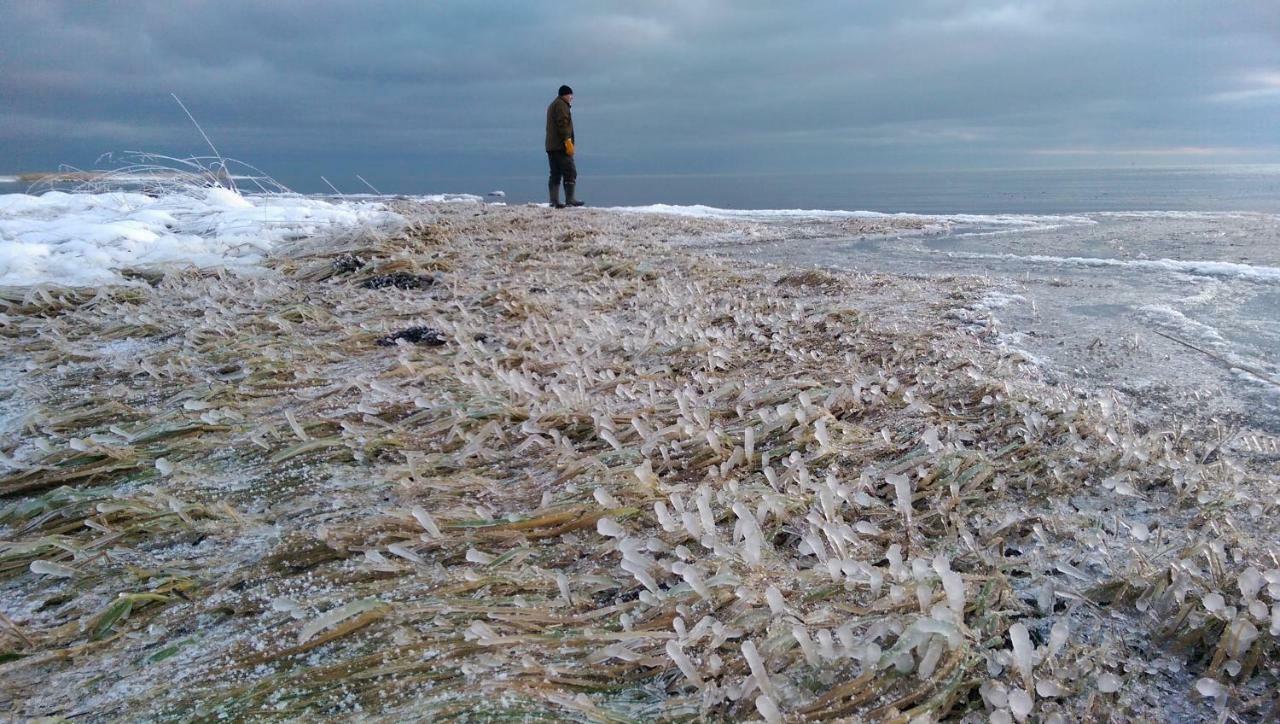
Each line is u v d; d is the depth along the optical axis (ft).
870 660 4.30
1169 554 5.63
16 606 6.03
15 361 11.95
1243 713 4.28
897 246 24.43
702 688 4.36
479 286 17.07
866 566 5.03
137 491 7.67
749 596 4.99
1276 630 4.45
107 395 10.25
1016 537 6.12
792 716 4.10
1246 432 7.81
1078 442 7.36
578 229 25.71
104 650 5.40
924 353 10.80
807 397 8.32
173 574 6.17
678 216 34.01
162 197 26.96
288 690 4.71
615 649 4.72
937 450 7.25
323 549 6.36
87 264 17.69
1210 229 25.49
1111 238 24.23
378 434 8.64
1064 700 4.30
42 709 4.83
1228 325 12.34
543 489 7.29
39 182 27.76
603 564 6.00
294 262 19.13
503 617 5.24
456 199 47.93
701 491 6.49
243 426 9.14
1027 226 29.09
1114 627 4.97
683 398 8.87
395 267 18.21
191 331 12.96
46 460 8.39
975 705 4.29
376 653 4.94
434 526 6.31
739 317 13.33
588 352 11.63
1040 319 13.03
